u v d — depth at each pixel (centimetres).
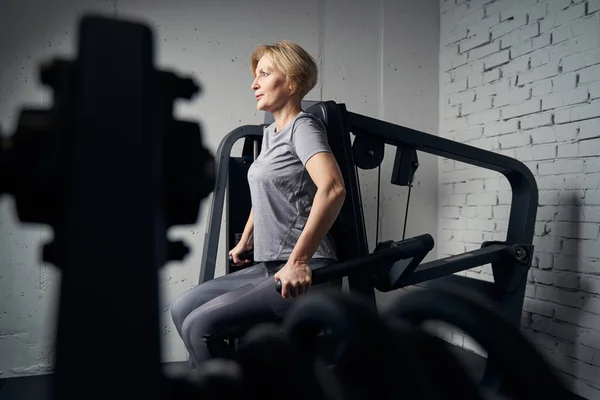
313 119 139
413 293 31
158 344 18
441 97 296
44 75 20
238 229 215
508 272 185
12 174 19
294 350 28
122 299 18
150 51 21
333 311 27
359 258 128
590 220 205
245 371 27
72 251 18
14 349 243
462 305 28
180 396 25
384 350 25
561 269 218
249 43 271
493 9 256
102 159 19
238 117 268
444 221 293
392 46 292
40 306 246
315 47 280
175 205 23
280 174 139
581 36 208
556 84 220
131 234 19
